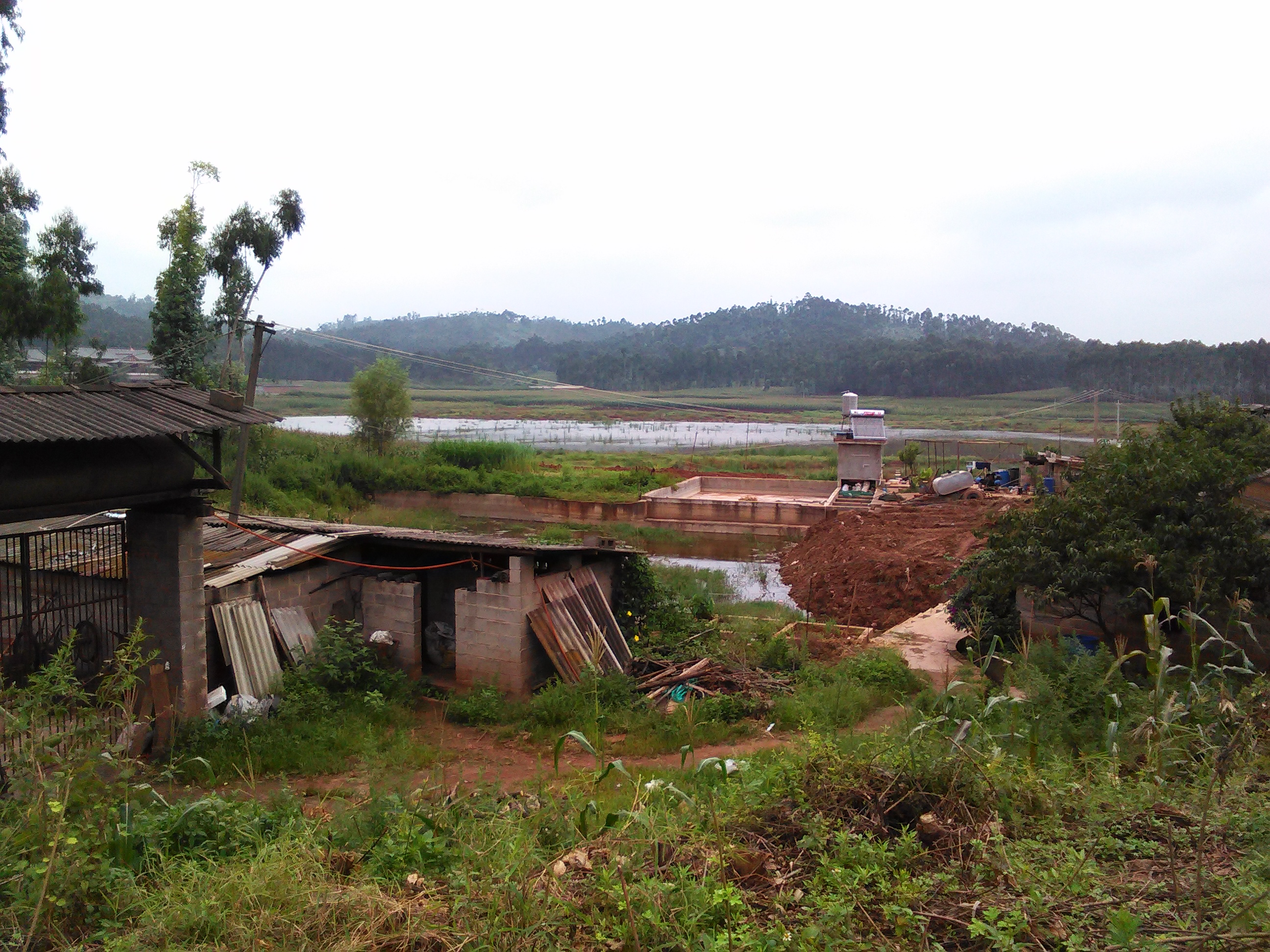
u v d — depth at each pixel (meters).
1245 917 3.87
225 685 13.29
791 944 4.24
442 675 15.53
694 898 4.60
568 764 11.30
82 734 6.40
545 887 4.93
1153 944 3.86
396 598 15.41
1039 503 15.46
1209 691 8.25
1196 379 115.81
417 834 5.99
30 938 4.47
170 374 39.34
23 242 31.97
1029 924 4.23
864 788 6.06
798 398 145.12
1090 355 126.31
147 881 5.56
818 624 20.08
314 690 13.17
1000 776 6.04
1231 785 5.96
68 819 5.80
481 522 39.28
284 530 16.22
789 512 37.38
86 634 12.16
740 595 26.97
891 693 14.12
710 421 114.06
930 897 4.66
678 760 11.38
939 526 30.06
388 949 4.52
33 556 13.33
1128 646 14.53
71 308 32.28
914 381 143.50
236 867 5.49
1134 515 13.85
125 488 11.01
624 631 17.45
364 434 49.41
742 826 5.79
